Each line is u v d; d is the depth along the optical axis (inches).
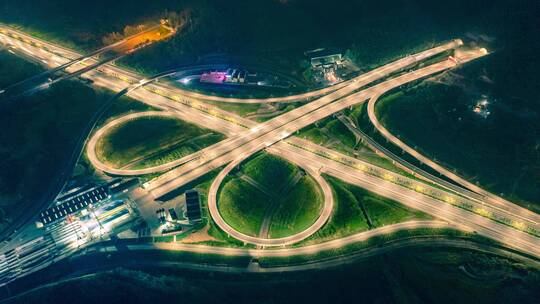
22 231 6043.3
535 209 6092.5
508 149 6909.5
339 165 6855.3
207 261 5659.5
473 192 6358.3
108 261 5674.2
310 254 5689.0
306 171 6781.5
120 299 5187.0
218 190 6510.8
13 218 6230.3
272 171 6820.9
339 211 6186.0
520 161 6727.4
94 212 6205.7
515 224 5905.5
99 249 5812.0
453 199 6274.6
